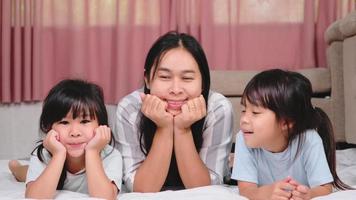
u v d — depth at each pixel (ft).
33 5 6.73
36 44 6.70
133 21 6.72
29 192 2.90
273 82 3.00
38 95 6.75
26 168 4.07
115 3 6.79
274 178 3.33
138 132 3.71
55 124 3.11
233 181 3.91
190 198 2.84
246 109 3.05
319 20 6.81
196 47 3.46
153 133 3.69
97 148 3.07
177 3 6.71
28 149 6.98
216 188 3.15
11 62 6.79
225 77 6.22
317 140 3.18
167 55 3.36
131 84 6.72
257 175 3.32
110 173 3.23
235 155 3.31
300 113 3.08
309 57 6.64
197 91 3.44
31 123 6.92
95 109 3.17
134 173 3.56
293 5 6.84
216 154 3.77
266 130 2.97
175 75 3.37
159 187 3.45
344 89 5.94
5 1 6.63
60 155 2.97
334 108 6.12
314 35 6.73
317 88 6.22
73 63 6.73
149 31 6.77
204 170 3.51
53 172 2.91
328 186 3.05
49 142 3.01
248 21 6.86
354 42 5.54
